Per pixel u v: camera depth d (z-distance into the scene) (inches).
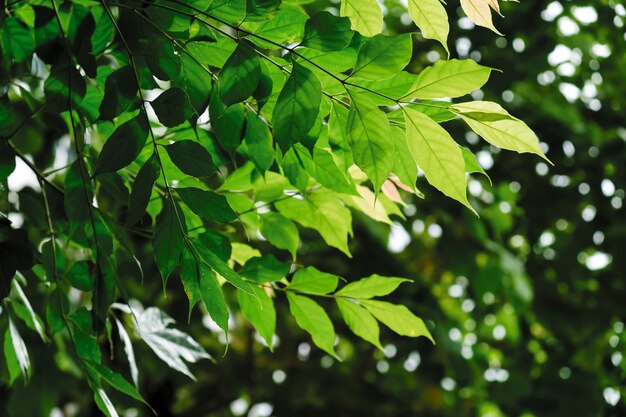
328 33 53.2
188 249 54.6
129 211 53.2
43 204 63.9
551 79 153.4
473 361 155.5
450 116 55.7
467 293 154.3
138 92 55.4
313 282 62.7
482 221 142.6
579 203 154.6
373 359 162.7
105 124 60.5
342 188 58.2
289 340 169.5
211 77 55.0
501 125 53.6
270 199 63.1
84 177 56.0
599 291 157.9
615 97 156.3
